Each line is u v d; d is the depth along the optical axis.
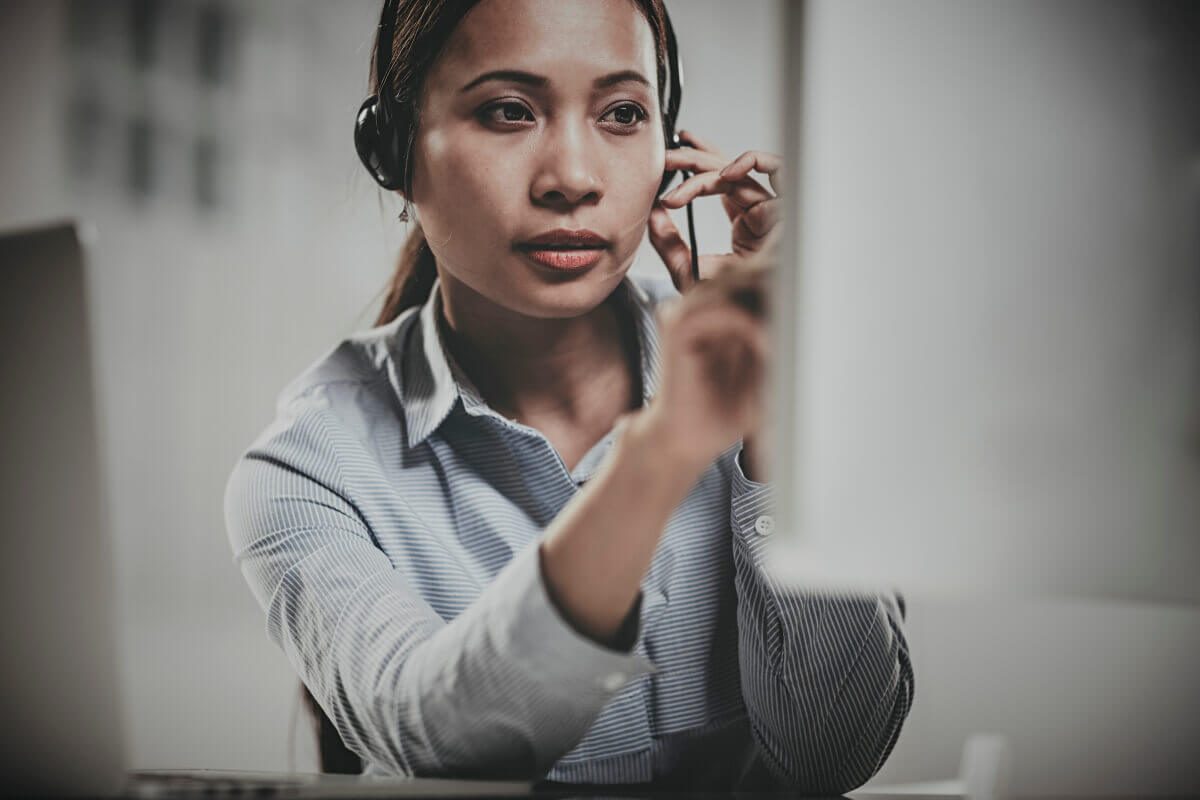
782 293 0.47
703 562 1.08
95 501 0.60
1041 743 2.31
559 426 1.15
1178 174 0.47
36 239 0.60
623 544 0.62
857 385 0.46
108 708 0.61
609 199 1.04
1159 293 0.47
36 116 3.72
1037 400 0.46
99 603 0.60
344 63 3.81
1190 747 2.22
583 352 1.13
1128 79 0.47
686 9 3.07
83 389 0.60
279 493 1.02
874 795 0.77
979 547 0.46
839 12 0.46
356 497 1.05
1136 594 0.47
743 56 3.09
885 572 0.47
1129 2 0.47
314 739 1.09
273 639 1.00
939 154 0.46
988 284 0.46
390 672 0.78
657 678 1.05
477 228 1.04
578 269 1.05
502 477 1.11
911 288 0.46
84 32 3.76
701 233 1.23
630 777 1.03
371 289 3.67
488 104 1.02
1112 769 2.24
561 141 1.03
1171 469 0.47
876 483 0.46
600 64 1.02
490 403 1.14
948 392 0.46
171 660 3.21
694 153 1.13
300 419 1.08
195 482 3.79
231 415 3.82
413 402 1.12
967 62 0.46
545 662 0.64
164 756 2.78
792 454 0.47
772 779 1.04
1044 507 0.47
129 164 3.80
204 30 3.86
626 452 0.59
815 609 0.94
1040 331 0.46
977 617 2.40
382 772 0.91
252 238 3.83
